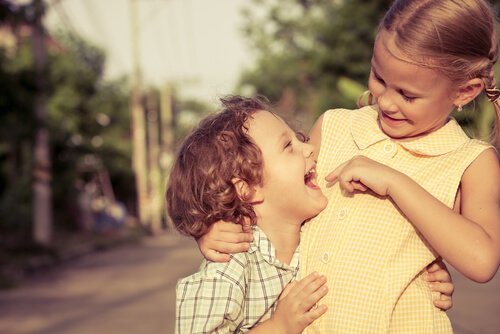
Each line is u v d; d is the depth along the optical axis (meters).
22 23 11.99
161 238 30.12
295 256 2.27
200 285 2.16
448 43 1.90
